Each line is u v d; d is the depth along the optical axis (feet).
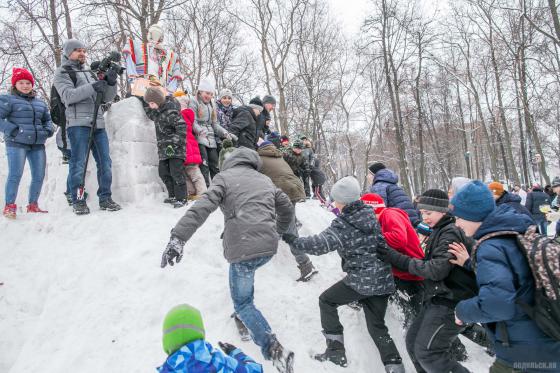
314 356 11.44
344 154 132.05
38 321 11.92
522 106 69.31
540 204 35.17
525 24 66.49
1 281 13.58
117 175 17.92
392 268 12.65
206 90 19.97
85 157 16.24
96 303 11.72
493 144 88.43
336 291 11.47
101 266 13.07
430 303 10.44
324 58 80.43
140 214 16.37
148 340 10.69
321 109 86.12
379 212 13.39
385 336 11.31
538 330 6.85
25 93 17.33
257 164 11.28
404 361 12.33
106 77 16.10
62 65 16.39
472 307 7.26
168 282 12.41
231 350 7.57
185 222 9.43
